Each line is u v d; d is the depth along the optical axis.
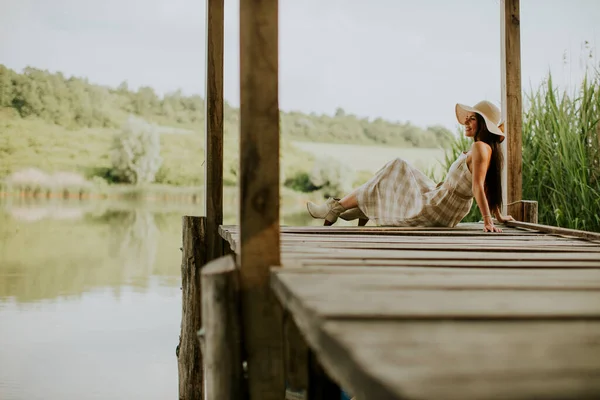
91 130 24.91
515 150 5.47
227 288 2.12
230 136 24.38
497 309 1.50
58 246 18.00
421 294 1.75
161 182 25.45
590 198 5.61
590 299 1.69
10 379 5.75
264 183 2.18
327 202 5.40
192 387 4.64
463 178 4.81
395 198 5.15
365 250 3.15
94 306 9.42
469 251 3.29
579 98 6.03
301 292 1.73
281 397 2.18
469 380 0.91
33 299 9.89
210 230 4.85
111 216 24.00
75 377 5.84
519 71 5.48
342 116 26.27
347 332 1.25
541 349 1.12
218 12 4.94
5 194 23.83
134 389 5.53
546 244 3.70
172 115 25.72
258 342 2.17
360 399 1.00
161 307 9.44
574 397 0.84
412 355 1.06
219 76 4.93
